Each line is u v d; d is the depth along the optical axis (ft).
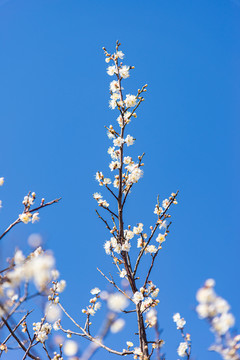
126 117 6.10
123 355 5.74
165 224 6.09
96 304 5.93
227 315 5.17
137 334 5.83
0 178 5.66
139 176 6.06
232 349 5.12
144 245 6.09
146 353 5.63
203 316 5.17
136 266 5.96
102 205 6.06
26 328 5.80
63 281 5.52
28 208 5.57
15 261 5.16
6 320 5.19
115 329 4.03
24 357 5.46
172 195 6.15
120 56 6.20
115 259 6.09
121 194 6.01
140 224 6.16
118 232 6.07
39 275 5.07
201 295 5.19
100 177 6.07
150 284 5.99
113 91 6.17
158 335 5.46
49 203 5.53
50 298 5.67
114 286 5.94
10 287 5.15
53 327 5.96
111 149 6.11
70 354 4.92
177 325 5.56
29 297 5.10
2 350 5.56
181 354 5.45
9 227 5.44
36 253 5.22
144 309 5.82
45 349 5.71
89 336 5.80
